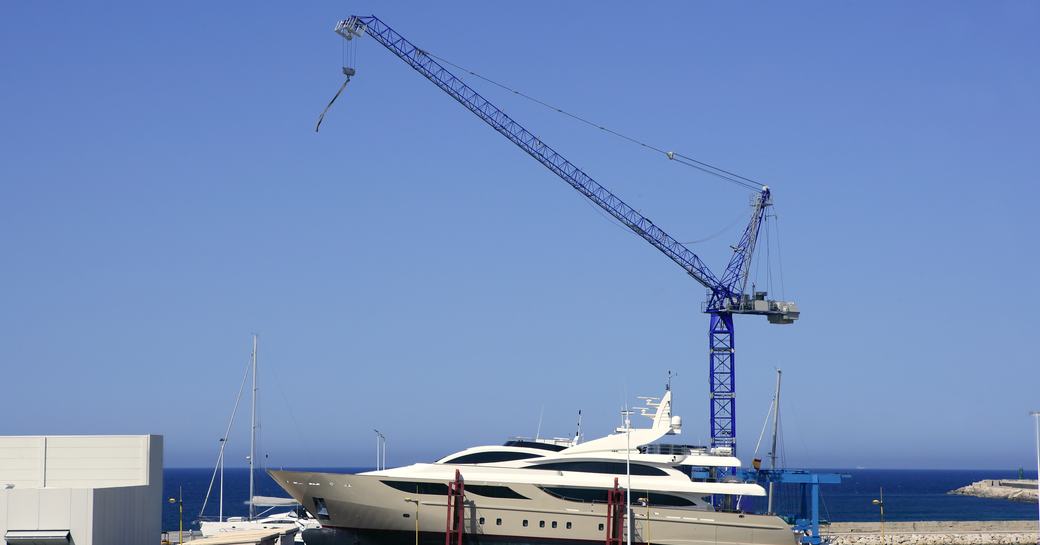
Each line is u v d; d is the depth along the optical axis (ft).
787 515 397.60
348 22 533.14
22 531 268.41
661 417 385.09
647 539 356.79
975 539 590.55
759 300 564.30
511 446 381.60
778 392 444.14
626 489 355.97
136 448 314.14
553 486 356.59
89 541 269.03
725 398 561.84
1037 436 347.77
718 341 568.00
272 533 445.78
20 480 311.47
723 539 356.79
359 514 360.28
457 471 355.15
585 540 356.38
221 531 513.45
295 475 362.53
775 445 440.86
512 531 356.79
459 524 352.90
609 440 375.45
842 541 583.17
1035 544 583.58
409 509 358.02
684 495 360.28
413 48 549.95
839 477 394.11
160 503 325.01
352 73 534.37
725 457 374.22
